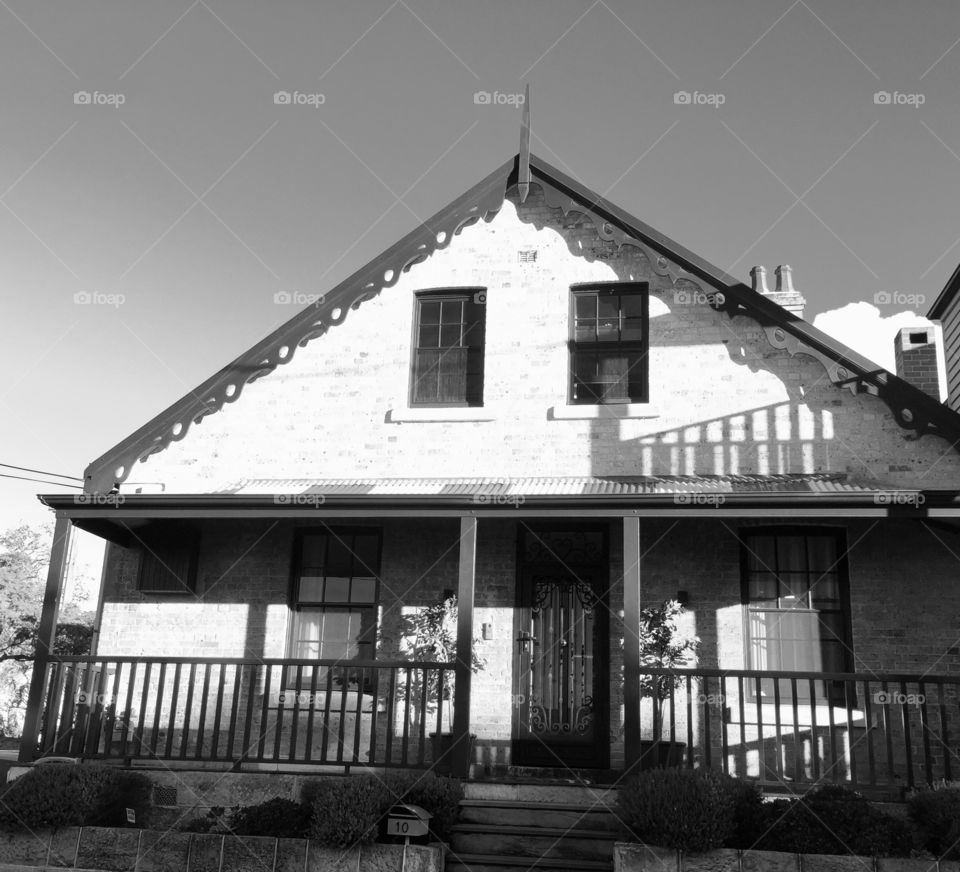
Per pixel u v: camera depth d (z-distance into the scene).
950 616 10.62
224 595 12.25
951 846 7.81
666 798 8.08
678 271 12.09
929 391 12.15
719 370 11.76
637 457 11.73
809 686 9.97
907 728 9.16
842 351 11.34
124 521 12.18
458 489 10.81
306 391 12.75
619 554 11.49
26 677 25.06
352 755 11.25
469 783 9.59
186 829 9.11
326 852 8.49
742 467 11.42
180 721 11.86
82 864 8.80
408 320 12.80
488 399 12.27
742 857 7.91
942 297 13.97
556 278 12.52
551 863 8.59
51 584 10.87
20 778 9.40
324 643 12.00
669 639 10.70
